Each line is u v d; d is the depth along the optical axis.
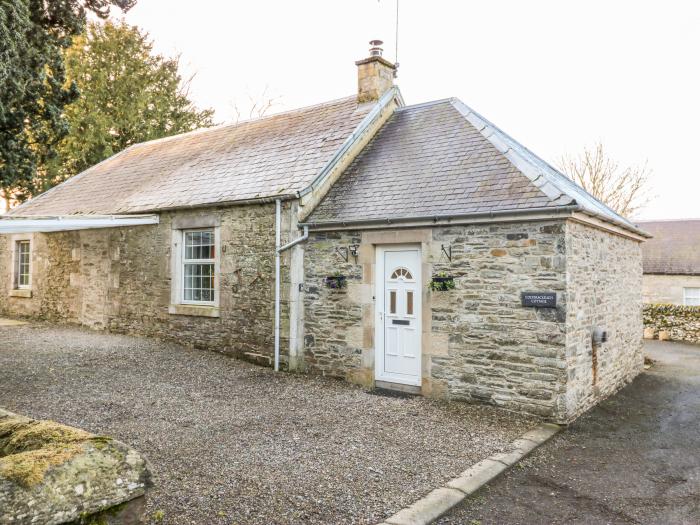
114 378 8.67
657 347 16.58
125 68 23.61
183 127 25.66
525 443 6.24
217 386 8.49
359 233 8.92
